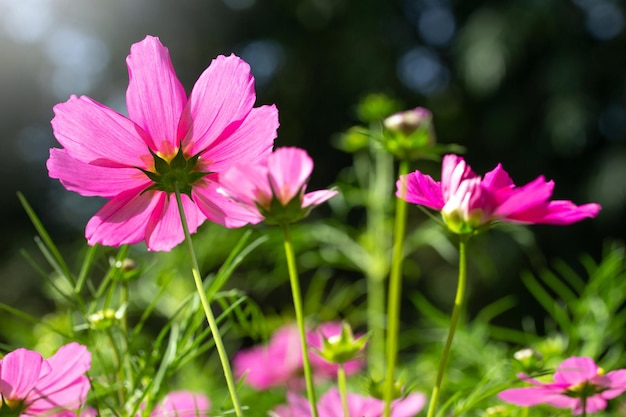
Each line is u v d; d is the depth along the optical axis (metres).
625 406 0.61
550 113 3.27
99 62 4.42
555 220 0.44
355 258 1.08
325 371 0.72
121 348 0.55
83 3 4.27
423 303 0.72
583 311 0.71
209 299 0.50
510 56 3.23
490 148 3.56
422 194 0.45
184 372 0.82
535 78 3.42
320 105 3.74
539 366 0.53
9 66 4.44
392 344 0.43
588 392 0.47
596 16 3.43
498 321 2.88
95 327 0.51
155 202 0.46
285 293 2.41
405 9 3.84
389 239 1.12
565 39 3.34
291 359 0.72
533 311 2.88
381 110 0.84
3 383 0.44
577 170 3.41
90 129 0.44
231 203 0.46
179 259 0.92
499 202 0.43
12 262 2.95
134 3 4.21
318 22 3.75
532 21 3.25
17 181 4.18
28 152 4.36
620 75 3.35
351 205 1.13
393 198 1.10
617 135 3.36
